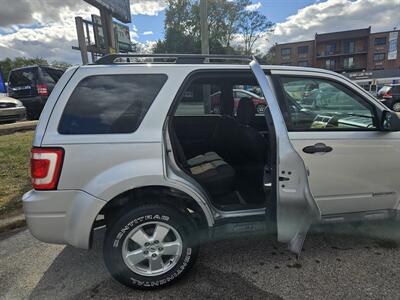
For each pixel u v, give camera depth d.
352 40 53.66
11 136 7.36
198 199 2.25
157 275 2.23
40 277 2.43
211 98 3.59
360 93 2.64
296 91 2.57
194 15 35.44
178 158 2.44
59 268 2.55
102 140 2.10
